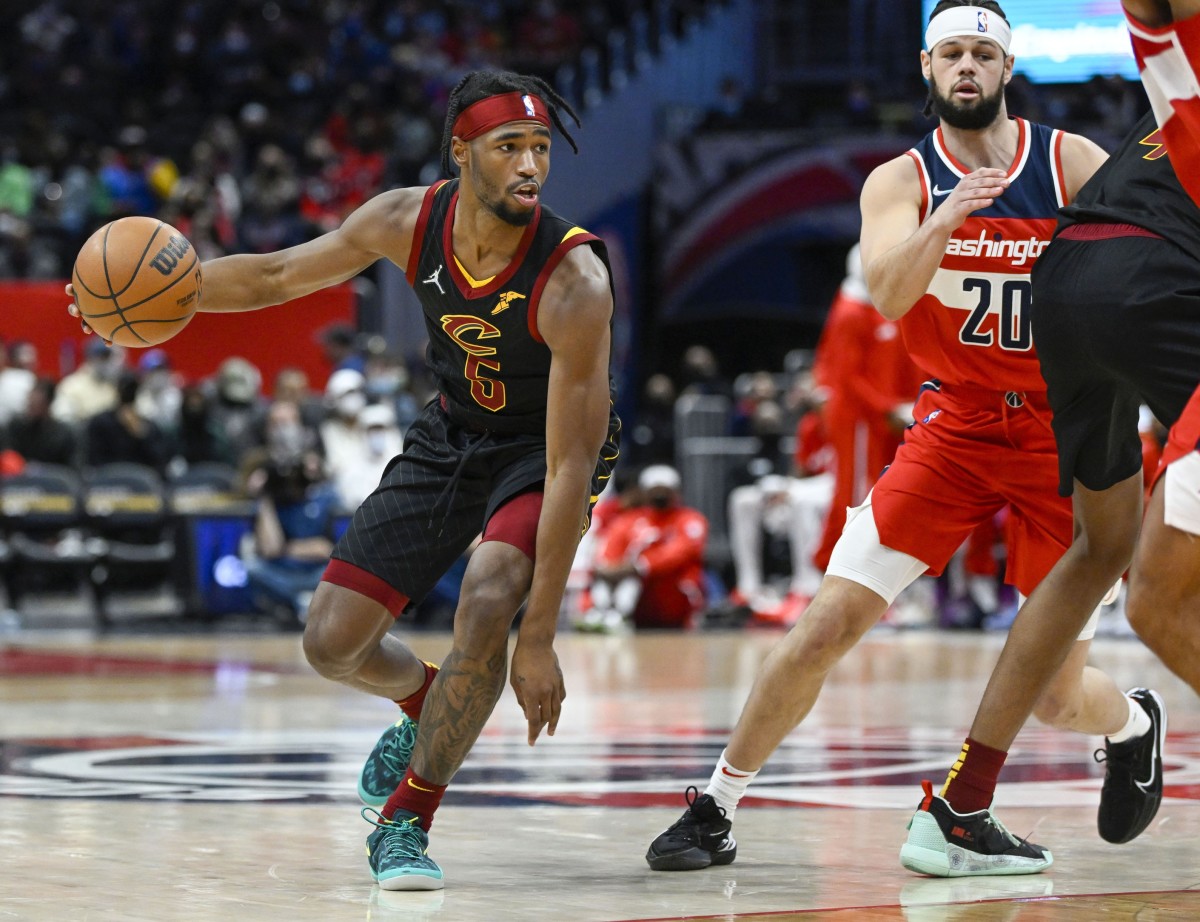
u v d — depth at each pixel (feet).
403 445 18.10
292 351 79.15
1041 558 18.13
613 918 14.16
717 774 17.28
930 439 17.92
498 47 111.45
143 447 66.23
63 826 19.25
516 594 16.06
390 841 15.83
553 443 15.84
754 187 94.73
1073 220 15.93
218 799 21.54
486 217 15.94
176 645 55.11
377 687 18.33
